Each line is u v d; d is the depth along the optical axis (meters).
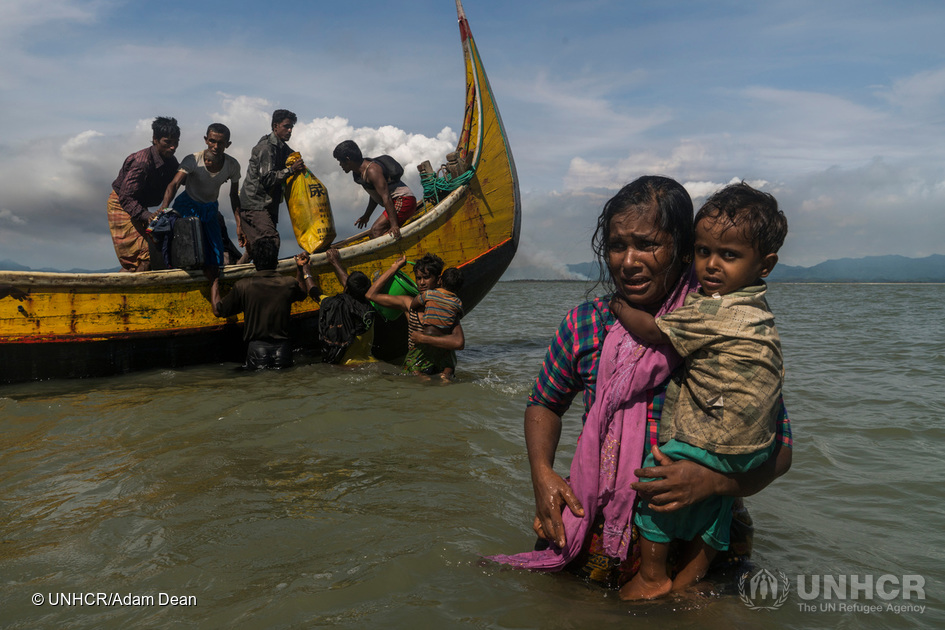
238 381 6.39
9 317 6.52
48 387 6.32
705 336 1.86
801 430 4.54
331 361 7.38
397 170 8.47
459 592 2.17
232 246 8.45
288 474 3.50
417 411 4.96
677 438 1.95
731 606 2.05
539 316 18.11
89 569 2.39
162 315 7.25
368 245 8.05
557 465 3.72
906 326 13.85
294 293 7.35
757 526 2.84
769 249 1.89
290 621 2.00
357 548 2.55
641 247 2.01
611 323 2.16
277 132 7.92
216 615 2.04
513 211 9.09
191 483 3.36
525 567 2.31
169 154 7.41
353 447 4.02
